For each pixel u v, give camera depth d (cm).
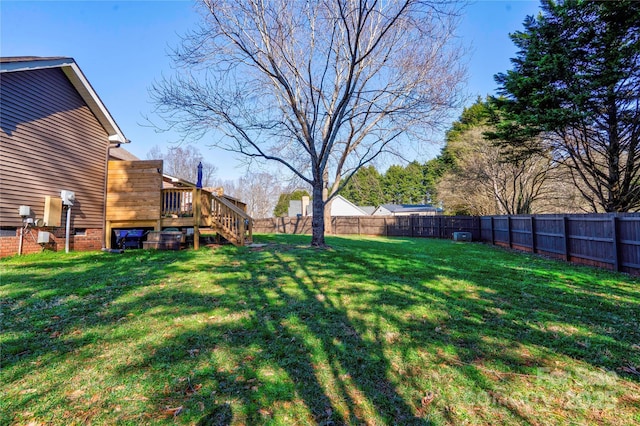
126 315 327
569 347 264
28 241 740
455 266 646
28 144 740
